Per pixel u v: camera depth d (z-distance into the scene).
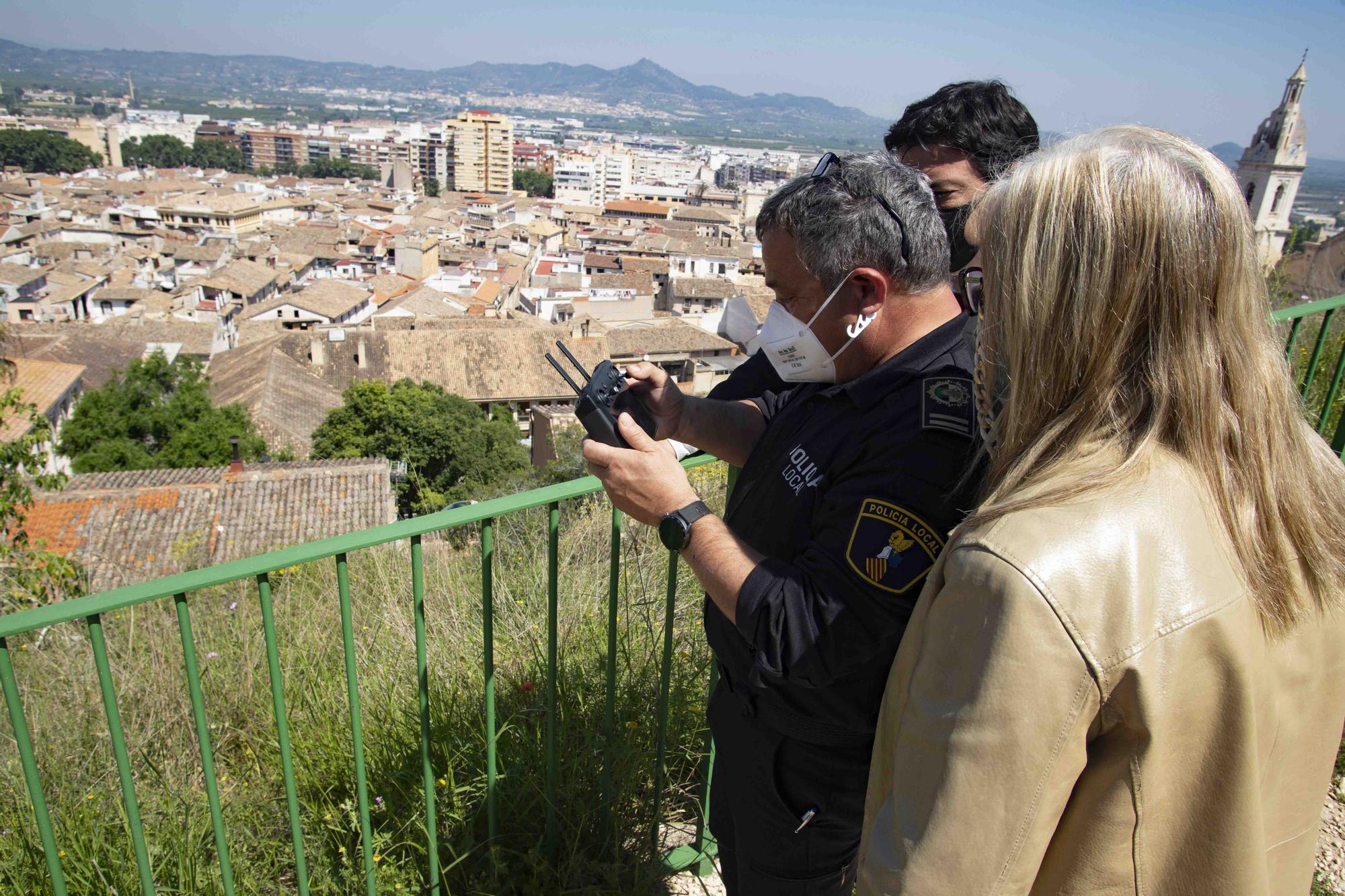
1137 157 0.94
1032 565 0.88
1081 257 0.93
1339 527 0.99
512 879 2.04
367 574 3.91
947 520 1.19
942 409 1.22
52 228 83.81
